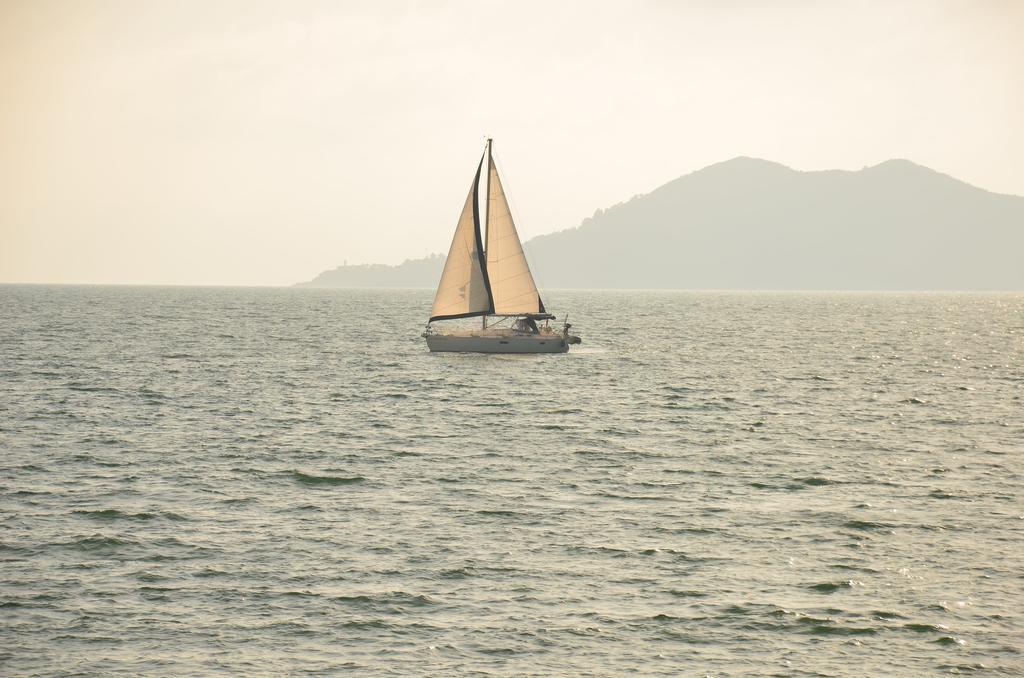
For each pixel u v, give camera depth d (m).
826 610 85.25
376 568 94.69
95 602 85.25
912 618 83.69
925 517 114.31
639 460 147.00
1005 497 124.31
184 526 107.88
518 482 131.38
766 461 146.88
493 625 81.62
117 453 146.62
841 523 111.62
